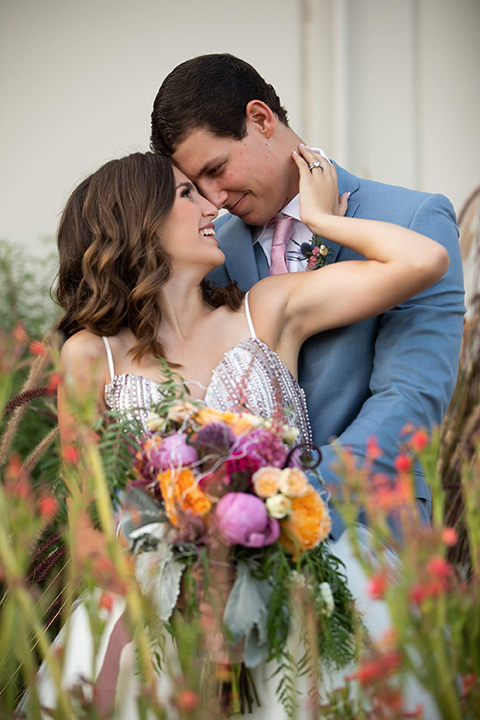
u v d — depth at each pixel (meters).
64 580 1.75
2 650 1.24
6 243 3.94
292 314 2.15
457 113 4.22
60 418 1.92
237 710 1.46
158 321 2.07
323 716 1.22
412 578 1.08
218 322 2.16
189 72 2.32
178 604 1.48
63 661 1.17
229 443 1.47
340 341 2.26
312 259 2.36
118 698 1.21
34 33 4.16
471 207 3.99
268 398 2.01
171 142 2.33
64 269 2.20
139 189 2.09
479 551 1.19
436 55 4.23
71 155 4.13
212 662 1.36
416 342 2.20
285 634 1.42
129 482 1.52
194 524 1.42
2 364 1.26
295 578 1.42
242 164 2.33
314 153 2.37
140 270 2.07
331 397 2.25
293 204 2.47
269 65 4.20
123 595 1.16
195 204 2.15
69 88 4.16
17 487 1.25
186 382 2.04
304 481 1.43
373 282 2.05
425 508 2.13
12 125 4.15
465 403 2.84
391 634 1.07
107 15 4.17
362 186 2.45
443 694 1.07
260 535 1.39
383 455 2.03
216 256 2.13
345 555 1.76
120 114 4.15
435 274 2.02
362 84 4.21
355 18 4.21
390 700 1.04
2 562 1.19
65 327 2.19
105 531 1.19
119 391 1.99
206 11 4.19
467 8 4.22
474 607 1.14
